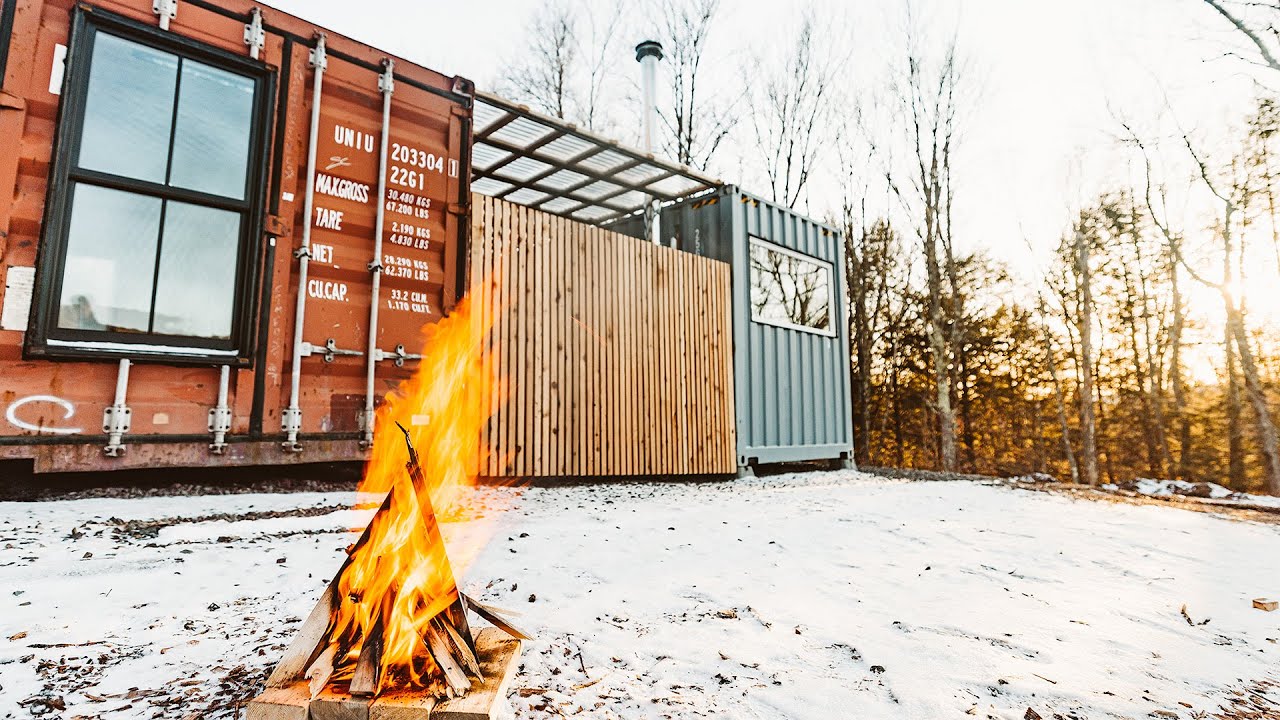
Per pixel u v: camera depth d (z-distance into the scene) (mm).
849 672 2451
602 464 8234
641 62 13203
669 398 9234
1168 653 2824
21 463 4988
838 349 12602
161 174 4934
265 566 3486
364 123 5980
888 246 25469
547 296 7797
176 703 1948
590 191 11055
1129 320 26516
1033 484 10656
